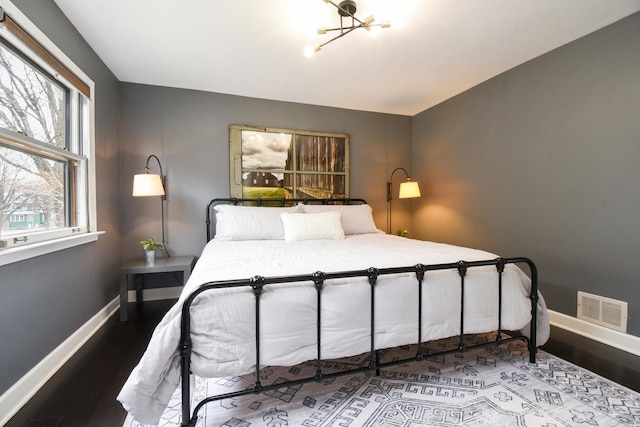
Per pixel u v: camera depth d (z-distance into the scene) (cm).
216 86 291
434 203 354
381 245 217
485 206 288
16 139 140
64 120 188
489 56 237
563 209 220
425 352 183
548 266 231
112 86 259
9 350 127
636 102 179
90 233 203
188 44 215
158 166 288
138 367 100
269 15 183
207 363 108
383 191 379
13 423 120
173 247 294
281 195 328
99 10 176
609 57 192
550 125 228
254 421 123
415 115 386
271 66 250
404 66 253
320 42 214
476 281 154
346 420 123
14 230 142
